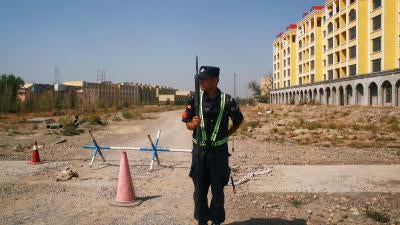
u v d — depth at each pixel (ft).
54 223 17.35
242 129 76.33
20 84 299.79
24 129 79.97
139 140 59.21
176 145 52.49
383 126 79.20
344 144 52.95
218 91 14.90
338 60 187.93
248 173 29.43
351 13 168.14
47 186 24.80
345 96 169.58
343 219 18.13
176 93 519.19
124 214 18.71
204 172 14.93
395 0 136.98
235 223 17.38
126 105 233.96
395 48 136.77
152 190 23.79
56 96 186.80
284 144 52.80
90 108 194.70
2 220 17.76
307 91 227.40
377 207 20.16
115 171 30.50
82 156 39.68
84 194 22.62
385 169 31.22
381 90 138.31
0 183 25.75
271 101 317.42
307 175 28.71
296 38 258.37
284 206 20.31
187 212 19.10
